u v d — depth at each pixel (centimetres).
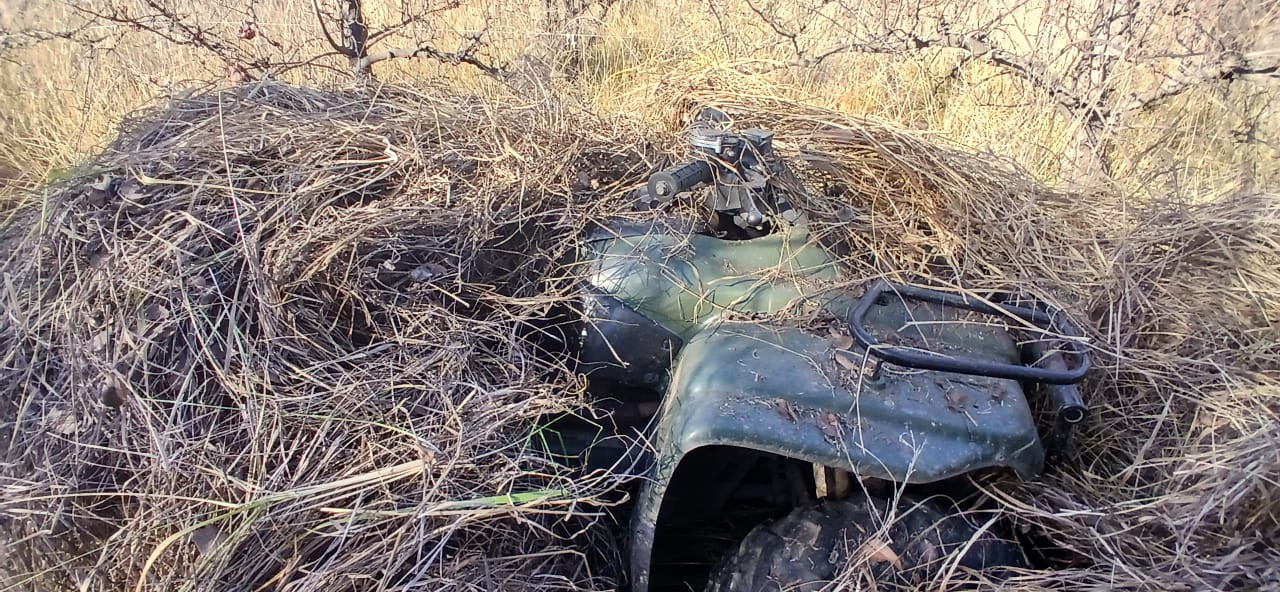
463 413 205
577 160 299
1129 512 201
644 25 553
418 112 300
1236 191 355
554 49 498
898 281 238
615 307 222
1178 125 430
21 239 242
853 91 475
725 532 223
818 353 196
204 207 242
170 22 426
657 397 232
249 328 214
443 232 253
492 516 191
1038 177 393
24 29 436
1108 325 257
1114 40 421
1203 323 257
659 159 319
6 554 186
